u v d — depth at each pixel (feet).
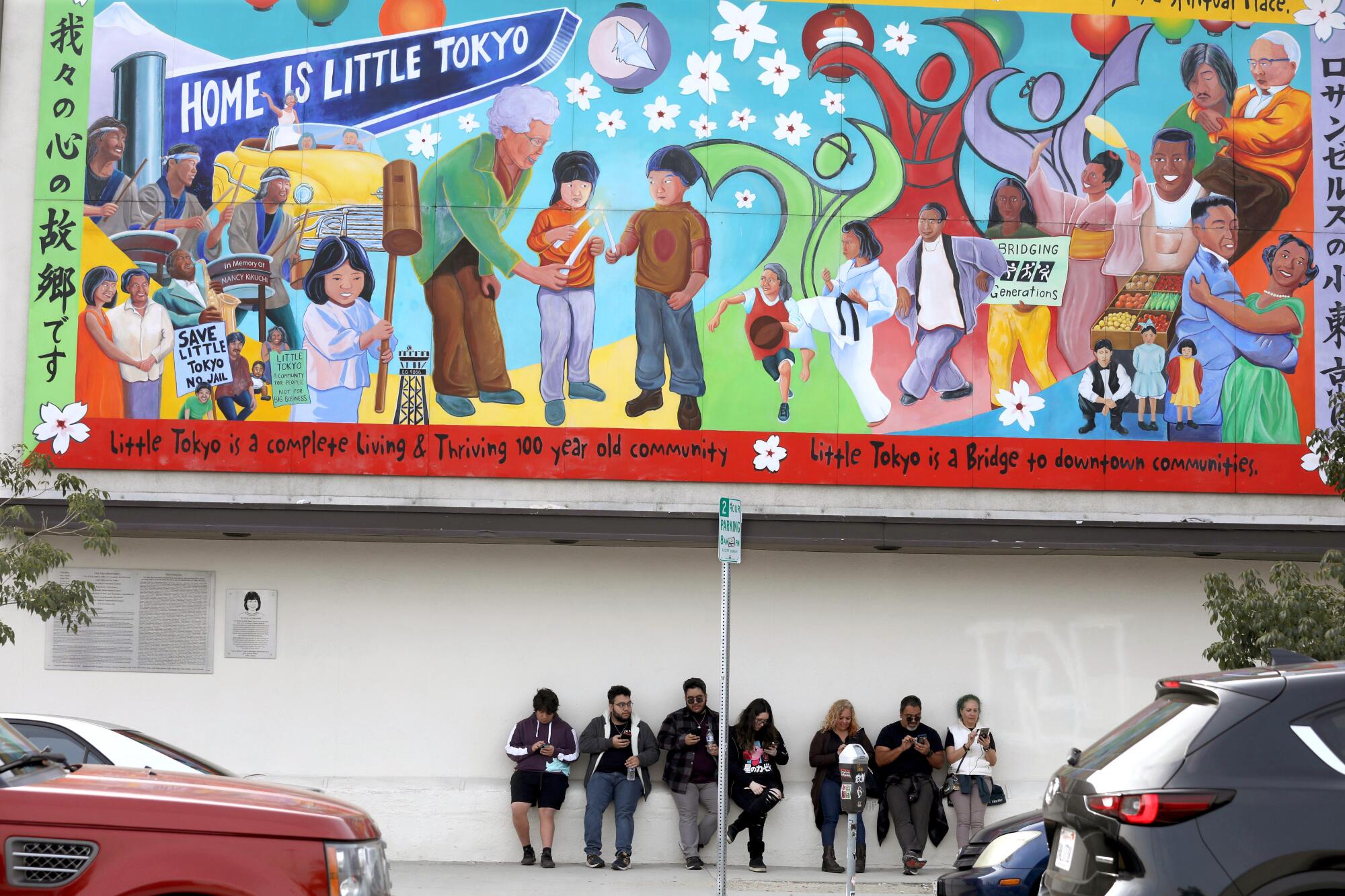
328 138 45.68
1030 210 46.39
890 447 45.44
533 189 45.78
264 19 46.03
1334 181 46.65
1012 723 46.52
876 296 45.93
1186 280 46.32
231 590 45.60
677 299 45.60
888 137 46.50
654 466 44.96
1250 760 18.93
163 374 44.75
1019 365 45.91
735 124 46.34
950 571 46.96
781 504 45.27
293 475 44.70
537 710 44.19
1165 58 46.96
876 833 45.34
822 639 46.60
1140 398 45.88
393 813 44.55
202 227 45.24
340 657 45.60
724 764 31.86
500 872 42.37
